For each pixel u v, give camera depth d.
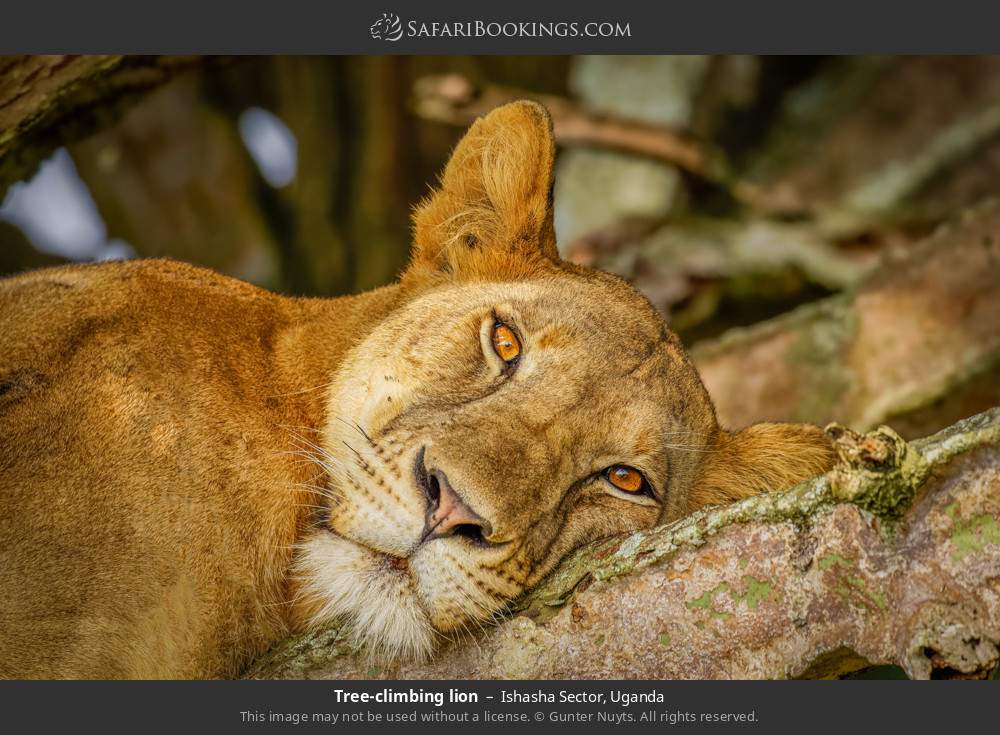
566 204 17.91
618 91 19.11
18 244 16.41
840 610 5.88
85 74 9.68
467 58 18.22
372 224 17.52
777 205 16.64
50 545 7.24
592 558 6.64
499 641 6.80
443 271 9.90
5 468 7.33
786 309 15.49
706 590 6.15
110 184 17.31
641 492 8.84
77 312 8.03
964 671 5.54
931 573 5.72
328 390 8.77
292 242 17.78
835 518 5.93
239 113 18.19
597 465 8.58
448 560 7.61
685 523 6.34
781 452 9.92
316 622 7.78
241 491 7.96
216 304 8.73
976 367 12.26
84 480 7.41
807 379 12.96
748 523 6.11
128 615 7.37
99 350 7.87
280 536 8.11
